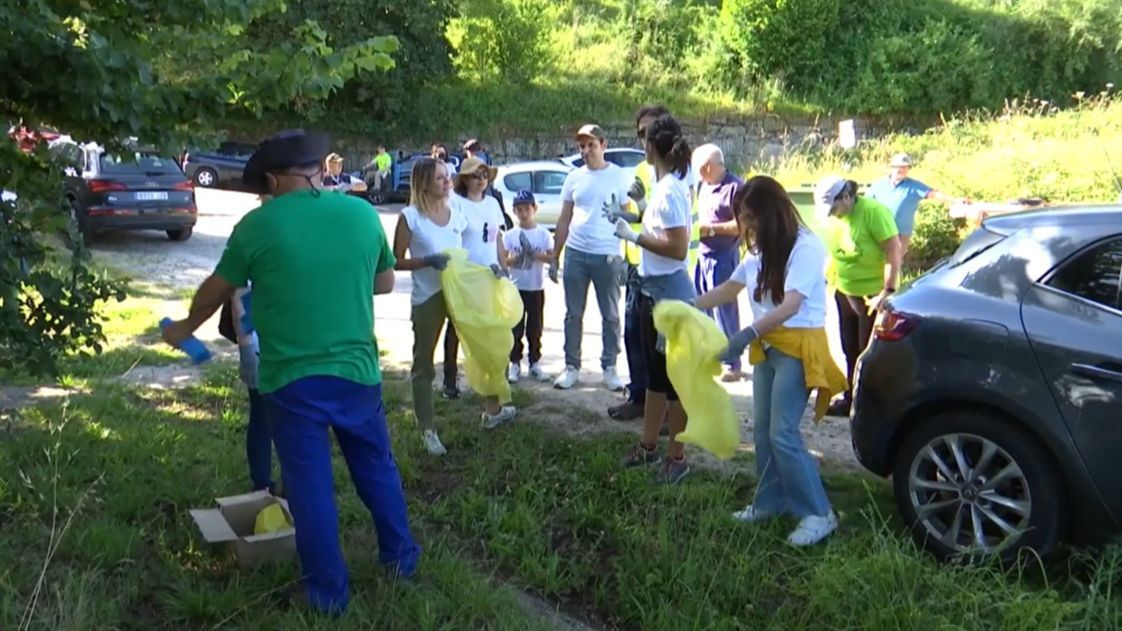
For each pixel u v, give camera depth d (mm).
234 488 5160
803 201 12508
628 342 6555
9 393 7074
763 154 31484
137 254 15133
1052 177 14688
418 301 5941
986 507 4414
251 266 3803
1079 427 4129
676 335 4918
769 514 4922
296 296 3791
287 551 4297
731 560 4434
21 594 3881
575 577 4418
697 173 7281
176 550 4453
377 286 4320
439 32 30797
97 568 4094
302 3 27953
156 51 4875
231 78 4691
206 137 4777
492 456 5914
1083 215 4469
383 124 30766
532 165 19453
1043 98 34594
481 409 6883
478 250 6504
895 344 4680
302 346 3820
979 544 4383
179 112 4621
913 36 34312
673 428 5488
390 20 29906
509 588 4234
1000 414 4391
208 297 3881
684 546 4520
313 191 3924
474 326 5871
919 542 4613
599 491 5309
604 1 38125
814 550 4598
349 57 4914
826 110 33688
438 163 5969
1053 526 4215
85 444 5648
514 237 7680
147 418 6426
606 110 32562
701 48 35469
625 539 4699
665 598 4207
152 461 5496
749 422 6738
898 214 7461
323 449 3879
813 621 4012
